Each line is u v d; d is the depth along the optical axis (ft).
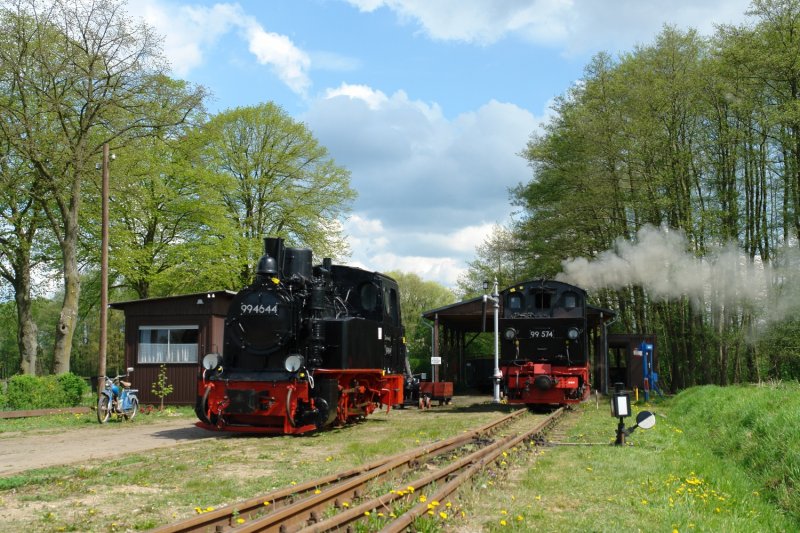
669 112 97.91
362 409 55.57
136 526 20.80
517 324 75.05
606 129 100.53
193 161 104.27
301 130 118.01
